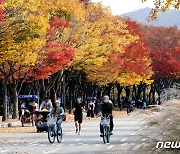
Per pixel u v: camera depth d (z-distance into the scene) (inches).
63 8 2112.5
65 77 2726.4
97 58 2372.0
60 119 1143.6
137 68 3036.4
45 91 2353.6
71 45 2194.9
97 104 2891.2
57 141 1170.0
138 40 3137.3
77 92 3412.9
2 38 1533.0
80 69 2402.8
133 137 215.9
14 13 1539.1
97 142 1138.0
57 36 2084.2
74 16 2162.9
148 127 211.6
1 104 2689.5
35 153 912.3
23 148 1004.6
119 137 1255.5
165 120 210.5
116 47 2484.0
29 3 1547.7
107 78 2770.7
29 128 1658.5
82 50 2267.5
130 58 3061.0
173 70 3885.3
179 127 206.8
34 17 1562.5
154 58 3954.2
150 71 3494.1
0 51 1557.6
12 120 2036.2
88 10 2438.5
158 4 691.4
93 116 2763.3
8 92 2768.2
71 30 2170.3
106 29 2468.0
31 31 1558.8
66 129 1641.2
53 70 1958.7
